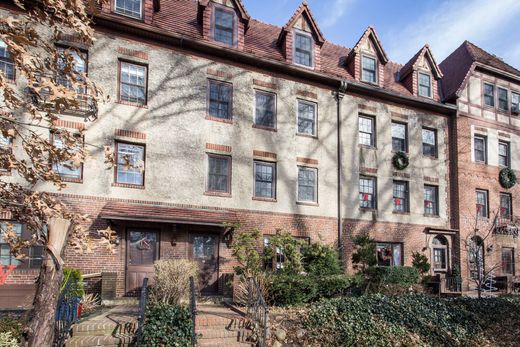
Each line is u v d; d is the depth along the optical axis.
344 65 20.05
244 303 11.91
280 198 16.64
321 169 17.70
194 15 17.25
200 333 8.98
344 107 18.72
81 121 13.58
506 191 22.38
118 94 14.43
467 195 20.92
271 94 17.27
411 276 16.77
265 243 16.02
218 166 15.80
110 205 13.54
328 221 17.47
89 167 13.59
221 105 16.23
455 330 11.58
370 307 11.38
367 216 18.45
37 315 5.74
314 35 18.52
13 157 5.75
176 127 15.09
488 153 22.11
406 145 20.19
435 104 20.73
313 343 9.64
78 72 5.63
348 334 10.08
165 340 8.19
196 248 14.85
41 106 5.52
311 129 17.97
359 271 16.30
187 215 14.21
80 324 8.66
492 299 14.28
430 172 20.53
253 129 16.52
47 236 6.05
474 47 24.03
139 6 15.26
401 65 22.81
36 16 5.54
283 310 11.45
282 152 16.97
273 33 19.27
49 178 6.06
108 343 8.10
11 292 11.78
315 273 14.32
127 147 14.38
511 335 12.04
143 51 14.97
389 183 19.28
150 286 12.32
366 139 19.33
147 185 14.32
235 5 16.91
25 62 4.52
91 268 13.12
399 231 19.14
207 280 14.73
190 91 15.55
